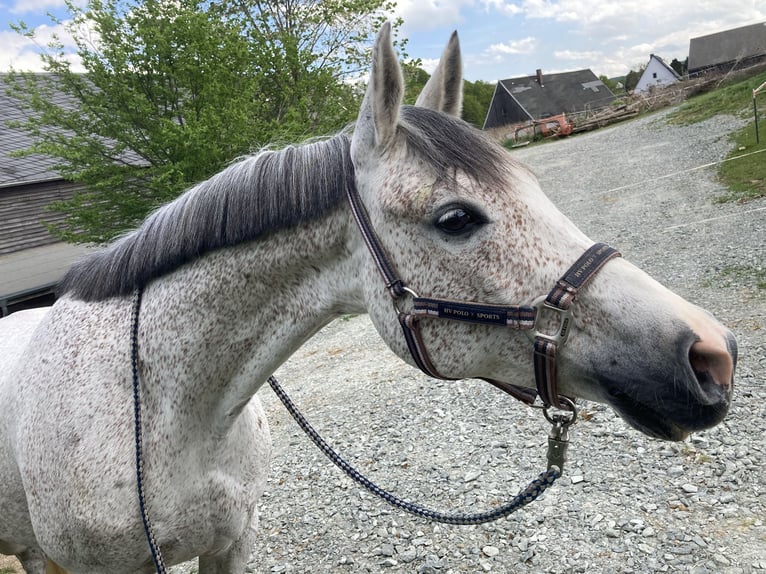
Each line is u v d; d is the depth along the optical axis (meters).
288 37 9.94
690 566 2.53
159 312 1.56
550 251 1.25
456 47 1.57
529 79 42.78
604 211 10.30
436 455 3.97
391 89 1.28
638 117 26.30
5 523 1.99
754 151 11.53
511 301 1.25
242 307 1.51
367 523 3.32
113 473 1.51
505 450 3.86
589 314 1.24
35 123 8.35
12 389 1.77
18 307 9.27
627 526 2.86
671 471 3.23
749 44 43.03
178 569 3.18
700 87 25.78
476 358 1.35
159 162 8.48
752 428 3.47
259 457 1.88
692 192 10.12
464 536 3.04
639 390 1.20
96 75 7.94
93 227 8.50
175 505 1.59
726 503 2.89
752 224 7.54
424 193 1.26
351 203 1.37
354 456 4.17
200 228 1.49
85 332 1.64
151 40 7.91
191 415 1.57
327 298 1.49
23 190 10.77
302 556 3.13
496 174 1.28
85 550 1.58
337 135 1.54
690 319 1.18
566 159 17.91
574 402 1.36
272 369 1.57
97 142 8.45
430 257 1.29
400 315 1.34
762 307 5.11
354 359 6.56
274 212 1.43
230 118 8.06
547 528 2.97
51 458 1.56
